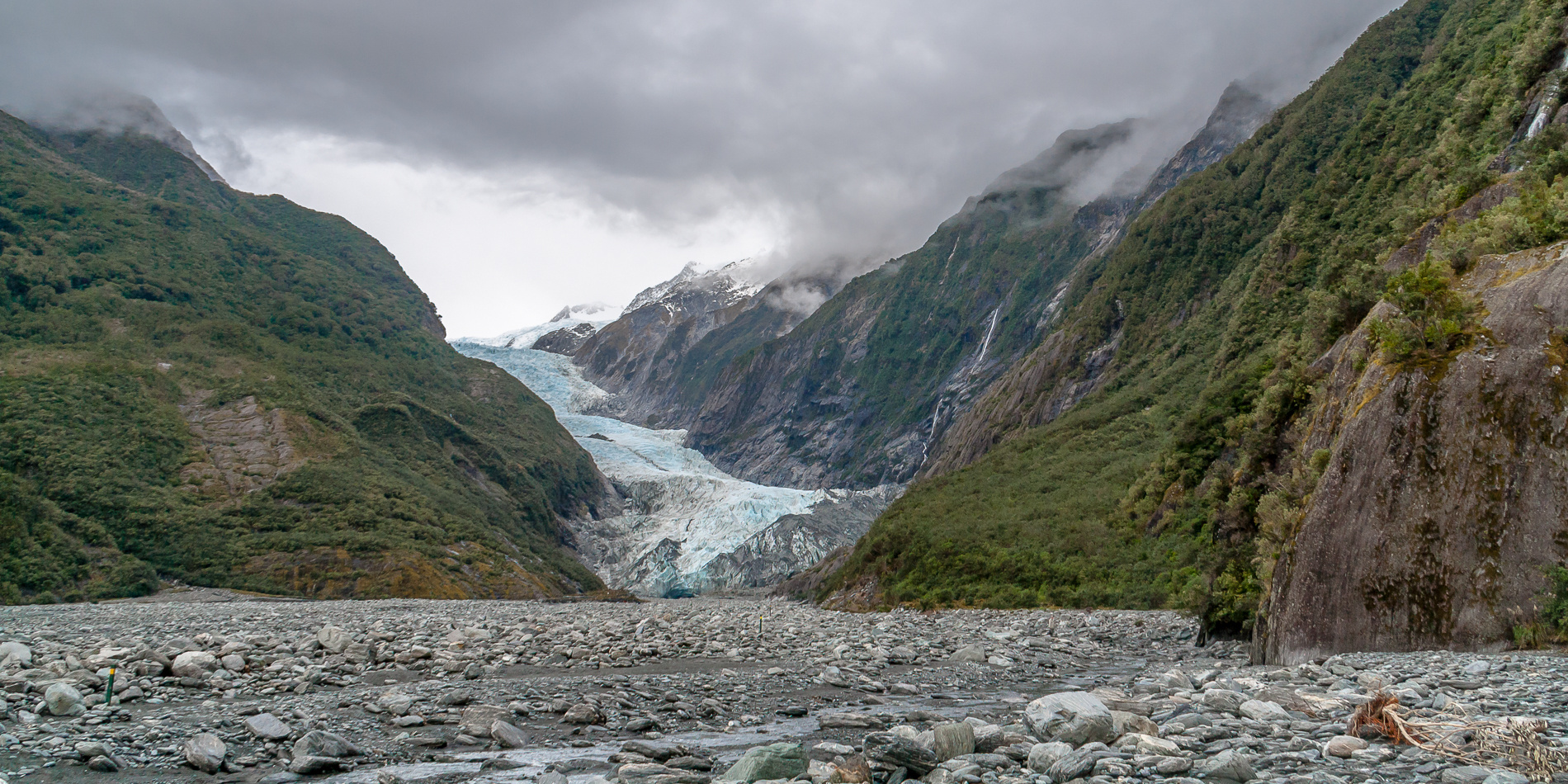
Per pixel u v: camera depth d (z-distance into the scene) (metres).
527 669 22.78
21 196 183.12
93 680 16.89
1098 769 9.32
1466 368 19.42
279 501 124.19
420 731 14.02
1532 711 11.26
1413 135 79.44
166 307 172.62
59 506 103.06
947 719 15.62
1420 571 18.36
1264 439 41.81
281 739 13.05
